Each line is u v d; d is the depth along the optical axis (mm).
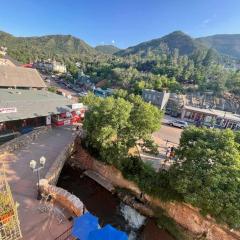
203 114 59062
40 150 24656
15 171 19594
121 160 23938
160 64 118375
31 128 30703
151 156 29984
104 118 23969
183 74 97812
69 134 31031
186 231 19672
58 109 34062
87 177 26625
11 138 28219
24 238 12523
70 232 13430
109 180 26156
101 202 22828
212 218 18469
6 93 34656
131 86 89938
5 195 12055
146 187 22344
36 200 15977
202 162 18078
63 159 23719
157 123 26250
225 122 56938
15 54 148375
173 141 39719
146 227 20344
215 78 95750
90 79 112688
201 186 17109
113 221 20547
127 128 24750
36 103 33094
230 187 16438
